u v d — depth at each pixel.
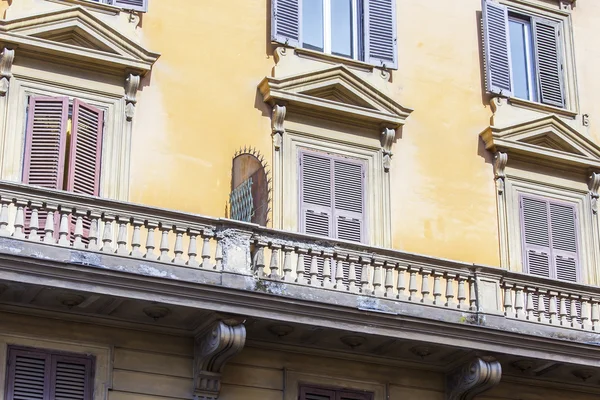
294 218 24.70
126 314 21.80
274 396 22.88
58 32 23.45
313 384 23.30
